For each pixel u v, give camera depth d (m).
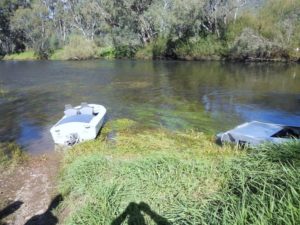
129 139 12.02
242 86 23.75
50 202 7.54
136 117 15.91
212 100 19.53
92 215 5.99
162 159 7.77
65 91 23.48
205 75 29.83
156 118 15.66
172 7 46.84
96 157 9.01
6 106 19.25
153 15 49.53
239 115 16.08
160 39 49.59
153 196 6.24
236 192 5.47
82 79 29.23
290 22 38.19
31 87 25.56
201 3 43.16
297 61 38.50
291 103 18.41
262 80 26.19
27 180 9.01
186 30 47.66
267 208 4.46
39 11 61.59
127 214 5.82
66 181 8.10
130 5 53.12
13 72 36.59
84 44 54.94
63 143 11.98
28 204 7.59
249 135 10.16
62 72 35.06
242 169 6.05
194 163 7.37
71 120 12.59
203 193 6.04
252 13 44.41
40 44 59.62
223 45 42.81
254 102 18.78
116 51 53.91
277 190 4.90
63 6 68.25
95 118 13.03
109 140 12.20
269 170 5.62
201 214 5.09
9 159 10.95
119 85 25.44
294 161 5.79
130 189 6.62
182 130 13.49
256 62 40.09
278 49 38.28
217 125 14.34
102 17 58.41
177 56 47.66
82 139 12.07
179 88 23.56
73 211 6.61
